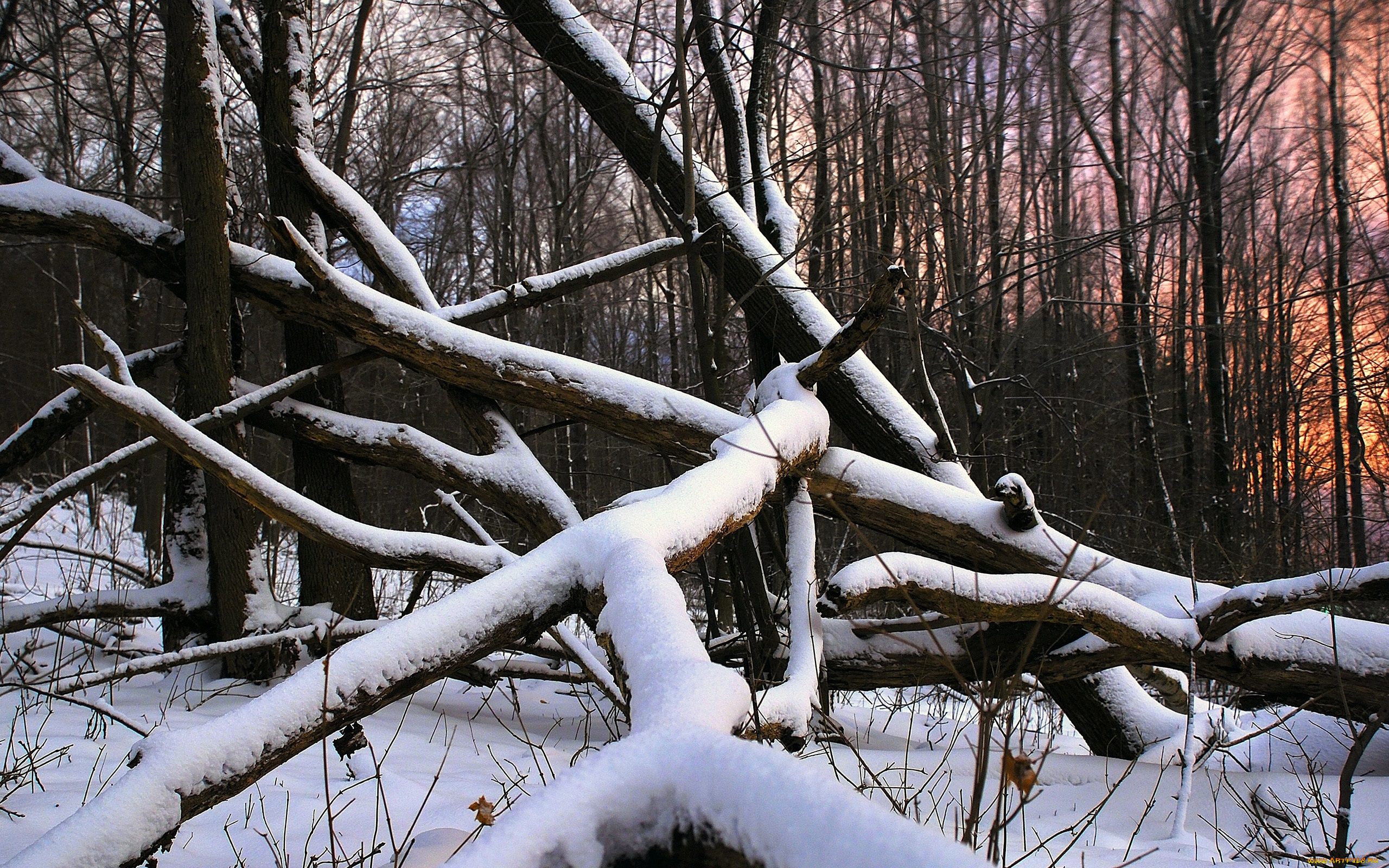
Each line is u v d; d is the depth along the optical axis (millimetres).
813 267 8414
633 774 1196
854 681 4980
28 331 20438
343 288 5340
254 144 11891
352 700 2311
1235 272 16797
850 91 9789
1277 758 4531
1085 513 10055
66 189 5590
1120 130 13000
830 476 5020
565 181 18375
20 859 1719
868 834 918
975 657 4797
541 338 17266
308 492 6059
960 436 9531
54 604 5473
